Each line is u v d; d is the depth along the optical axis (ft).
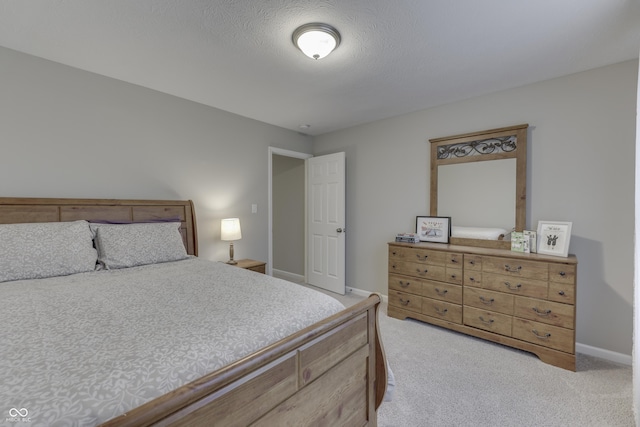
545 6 4.99
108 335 3.04
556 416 5.22
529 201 8.34
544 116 8.06
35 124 6.80
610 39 5.99
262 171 11.97
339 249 12.62
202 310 3.80
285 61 6.93
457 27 5.60
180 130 9.37
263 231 12.01
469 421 5.12
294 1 4.89
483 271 7.96
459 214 9.59
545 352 6.97
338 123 12.20
